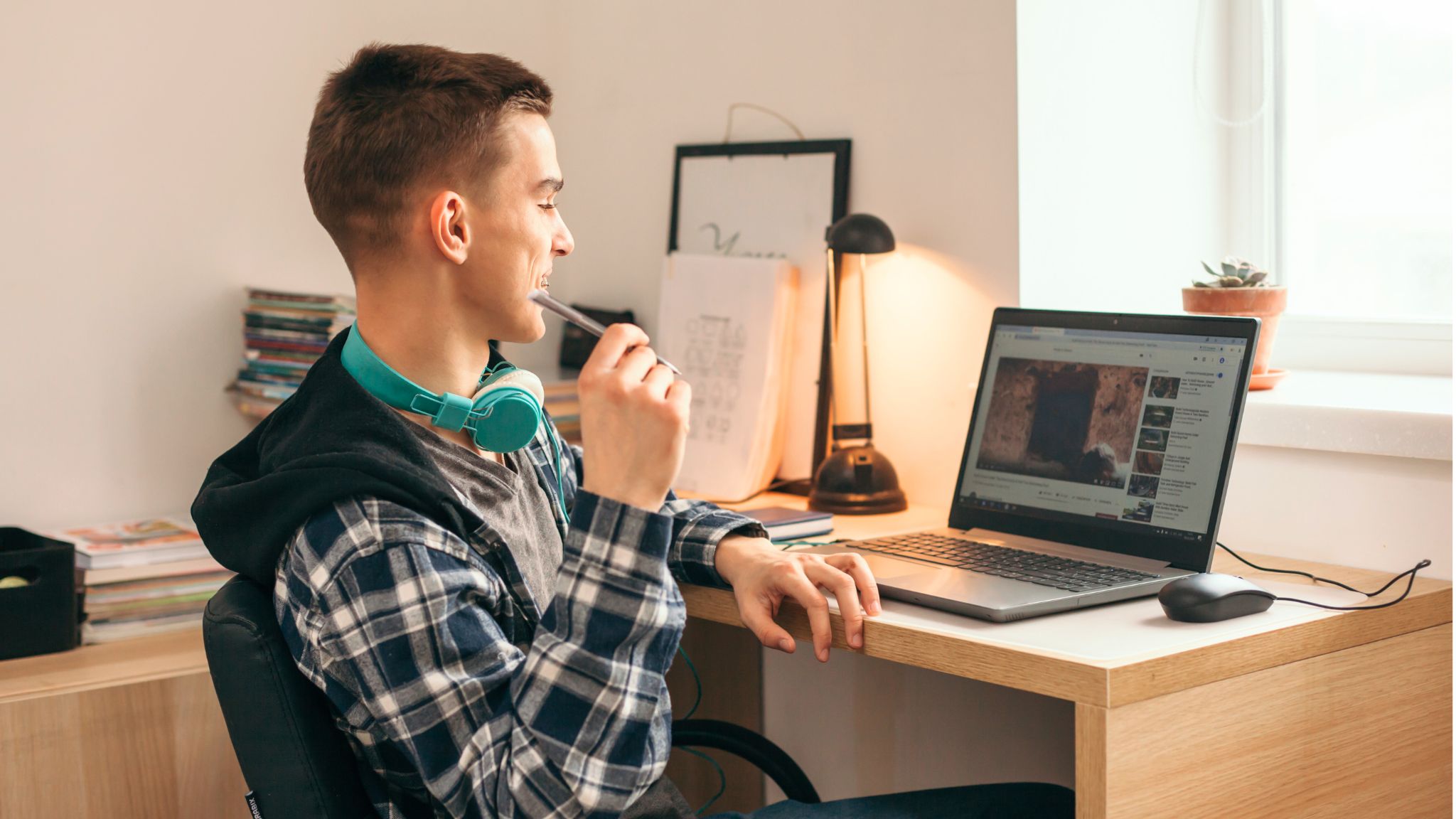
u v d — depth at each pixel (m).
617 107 2.13
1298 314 1.72
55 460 1.80
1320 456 1.35
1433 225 1.60
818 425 1.80
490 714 0.90
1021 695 1.60
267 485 0.97
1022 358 1.47
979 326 1.63
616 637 0.89
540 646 0.90
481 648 0.92
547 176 1.08
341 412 1.00
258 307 1.89
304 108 1.99
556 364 2.26
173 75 1.87
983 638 1.02
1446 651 1.20
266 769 0.97
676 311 1.94
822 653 1.10
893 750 1.77
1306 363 1.71
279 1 1.95
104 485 1.84
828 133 1.81
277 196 1.97
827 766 1.86
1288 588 1.21
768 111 1.89
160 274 1.87
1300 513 1.38
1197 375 1.28
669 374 0.97
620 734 0.88
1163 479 1.28
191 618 1.71
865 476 1.67
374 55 1.06
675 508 1.29
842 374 1.80
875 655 1.09
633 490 0.92
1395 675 1.15
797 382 1.86
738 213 1.93
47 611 1.58
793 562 1.16
